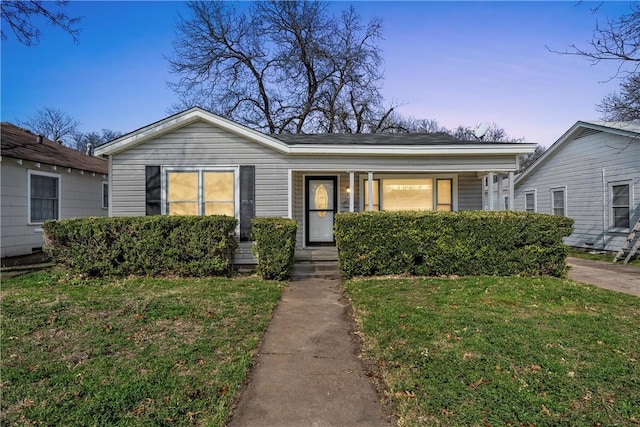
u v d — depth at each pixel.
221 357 3.38
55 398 2.63
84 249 6.95
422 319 4.35
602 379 2.89
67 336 3.86
